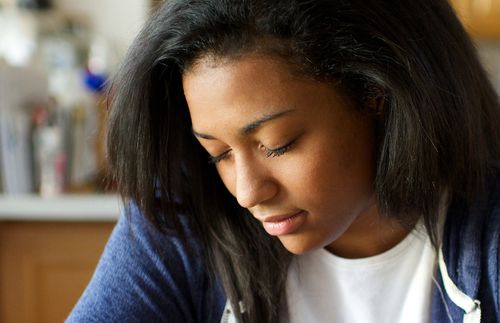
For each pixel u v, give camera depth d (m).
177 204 0.91
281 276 0.92
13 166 1.86
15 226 1.80
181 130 0.87
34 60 2.28
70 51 2.24
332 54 0.71
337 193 0.75
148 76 0.79
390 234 0.90
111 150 0.84
